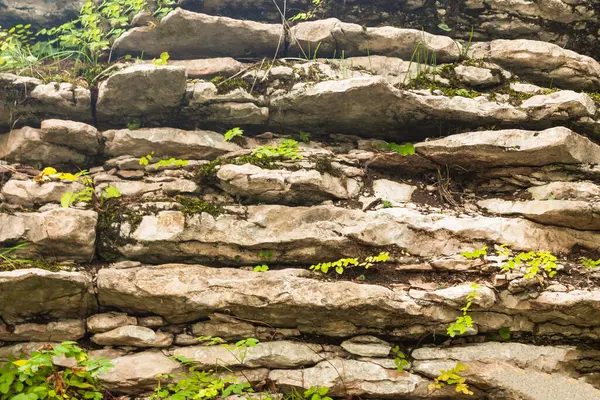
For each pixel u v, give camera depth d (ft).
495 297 12.69
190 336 13.02
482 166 14.62
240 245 13.46
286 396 12.67
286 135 15.65
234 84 14.97
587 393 12.33
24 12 18.06
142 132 14.97
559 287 12.81
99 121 15.48
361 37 15.94
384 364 12.72
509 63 15.87
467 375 12.47
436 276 13.33
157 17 16.61
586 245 13.76
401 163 14.92
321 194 14.12
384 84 14.03
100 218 13.64
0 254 13.07
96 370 11.81
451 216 13.94
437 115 14.69
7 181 14.39
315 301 12.48
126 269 12.96
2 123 15.05
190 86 14.82
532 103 14.66
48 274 12.18
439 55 15.97
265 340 13.00
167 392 12.32
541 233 13.67
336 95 14.32
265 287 12.65
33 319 12.85
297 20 17.39
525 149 13.94
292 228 13.58
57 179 14.24
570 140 13.78
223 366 12.66
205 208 13.60
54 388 12.02
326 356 12.89
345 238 13.46
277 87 15.17
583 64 15.80
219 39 16.15
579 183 14.08
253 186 13.83
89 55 16.94
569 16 16.90
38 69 16.12
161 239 13.29
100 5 17.42
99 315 13.00
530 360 12.62
